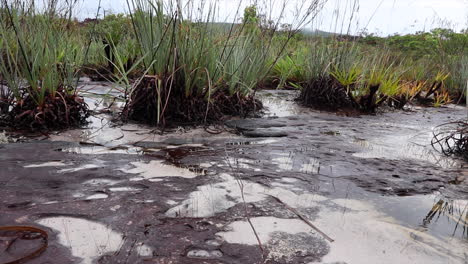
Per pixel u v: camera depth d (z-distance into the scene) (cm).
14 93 286
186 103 325
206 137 288
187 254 122
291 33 428
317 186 189
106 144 252
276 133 314
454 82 669
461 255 128
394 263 122
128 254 120
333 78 480
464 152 267
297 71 635
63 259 115
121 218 144
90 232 133
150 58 326
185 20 336
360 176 208
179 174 197
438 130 358
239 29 406
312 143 283
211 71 346
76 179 182
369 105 462
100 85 540
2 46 312
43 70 285
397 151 270
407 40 931
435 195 184
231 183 187
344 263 121
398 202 173
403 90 537
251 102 408
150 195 167
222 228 140
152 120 320
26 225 135
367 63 536
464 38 834
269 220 148
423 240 138
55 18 336
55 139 258
